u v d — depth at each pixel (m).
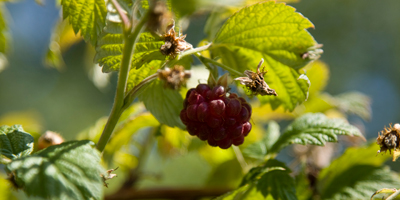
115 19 0.26
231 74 0.26
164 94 0.28
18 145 0.24
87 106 0.84
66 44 0.33
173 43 0.25
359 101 0.35
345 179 0.29
